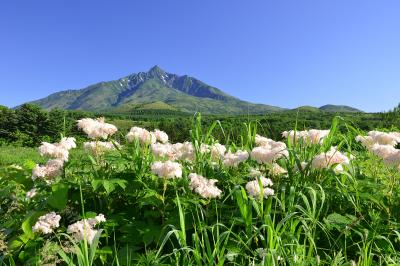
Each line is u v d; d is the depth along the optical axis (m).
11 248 4.15
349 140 6.39
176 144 6.26
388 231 4.46
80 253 3.40
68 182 4.96
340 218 4.38
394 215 4.80
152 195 4.69
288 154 5.76
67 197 4.88
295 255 3.64
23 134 68.00
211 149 6.24
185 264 3.66
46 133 71.19
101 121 5.87
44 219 4.17
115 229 4.66
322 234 4.60
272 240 3.62
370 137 6.07
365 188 5.21
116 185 4.86
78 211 5.07
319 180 5.26
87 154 5.75
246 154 5.65
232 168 6.07
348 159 5.32
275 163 5.59
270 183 4.80
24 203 5.30
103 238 4.52
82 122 5.78
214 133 7.24
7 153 31.64
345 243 4.02
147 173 5.38
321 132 6.15
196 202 4.41
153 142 5.99
